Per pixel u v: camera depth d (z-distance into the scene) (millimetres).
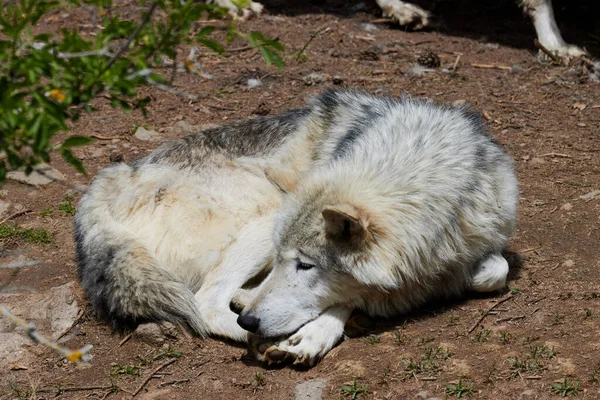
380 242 7355
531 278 8703
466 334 7543
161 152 9352
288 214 7617
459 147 8195
